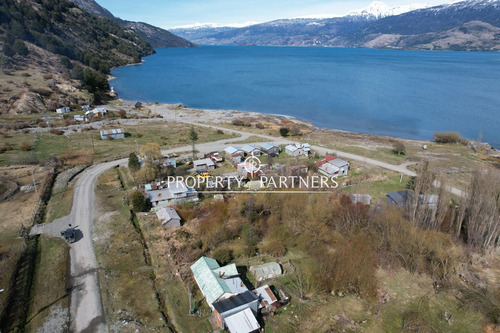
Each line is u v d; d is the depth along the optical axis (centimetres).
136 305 3422
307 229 4722
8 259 3934
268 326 3234
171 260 4134
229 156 7681
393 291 3800
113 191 5925
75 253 4206
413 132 11225
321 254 4319
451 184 6562
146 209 5356
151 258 4219
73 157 7450
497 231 4359
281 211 5178
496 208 4325
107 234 4619
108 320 3219
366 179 6744
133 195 5375
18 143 8181
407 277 4025
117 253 4228
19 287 3597
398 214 4816
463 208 4588
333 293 3712
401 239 4353
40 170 6569
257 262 4219
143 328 3144
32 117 10494
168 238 4619
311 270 4084
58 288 3622
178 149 8362
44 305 3388
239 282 3603
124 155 7731
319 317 3381
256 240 4553
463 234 4803
